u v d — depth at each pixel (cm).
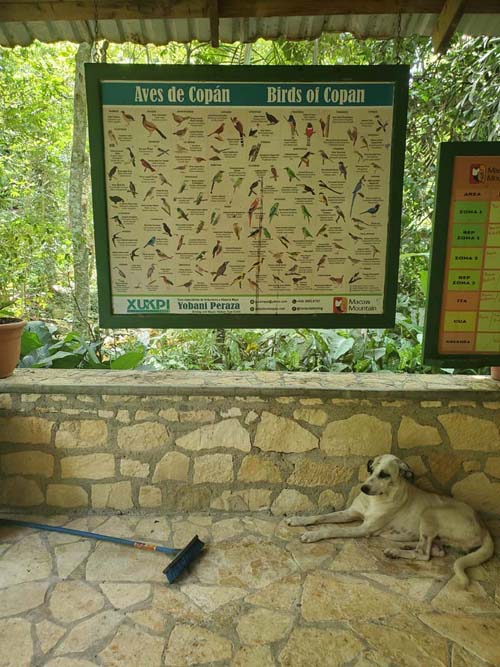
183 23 254
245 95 222
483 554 212
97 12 230
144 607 185
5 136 484
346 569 210
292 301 243
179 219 235
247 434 247
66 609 184
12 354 254
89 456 250
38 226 465
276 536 234
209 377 260
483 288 235
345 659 162
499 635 173
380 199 233
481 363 243
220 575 204
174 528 240
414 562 215
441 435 246
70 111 534
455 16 221
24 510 255
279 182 231
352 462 249
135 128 225
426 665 160
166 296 242
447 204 226
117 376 260
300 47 385
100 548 223
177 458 250
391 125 225
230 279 241
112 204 232
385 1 229
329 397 242
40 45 498
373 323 245
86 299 436
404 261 404
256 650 165
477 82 352
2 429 249
